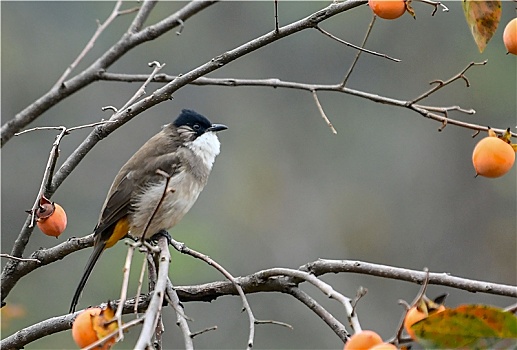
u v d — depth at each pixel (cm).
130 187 684
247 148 1536
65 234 1376
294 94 1576
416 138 1538
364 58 1563
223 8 1583
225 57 532
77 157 568
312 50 1580
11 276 586
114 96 1502
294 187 1515
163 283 388
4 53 1479
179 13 678
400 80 1555
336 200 1505
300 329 1254
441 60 1544
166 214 693
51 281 1237
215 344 1233
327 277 1334
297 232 1475
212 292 529
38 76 1506
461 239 1481
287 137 1546
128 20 1541
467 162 1513
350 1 505
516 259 1453
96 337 377
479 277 1459
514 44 486
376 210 1498
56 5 1536
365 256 1470
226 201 1486
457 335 337
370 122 1552
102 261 1254
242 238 1449
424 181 1513
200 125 735
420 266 1461
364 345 348
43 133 1439
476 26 435
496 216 1482
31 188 1402
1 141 664
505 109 1515
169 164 698
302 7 1563
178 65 1562
